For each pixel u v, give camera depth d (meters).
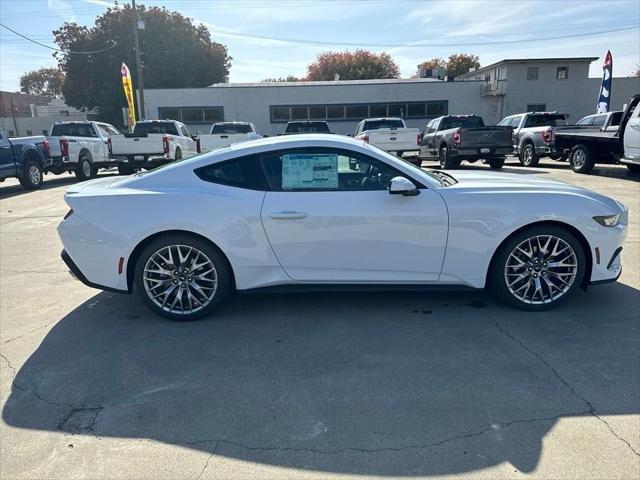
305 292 4.34
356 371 3.18
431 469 2.29
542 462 2.31
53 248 6.57
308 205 3.82
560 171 14.71
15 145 12.49
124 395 2.96
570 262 3.94
